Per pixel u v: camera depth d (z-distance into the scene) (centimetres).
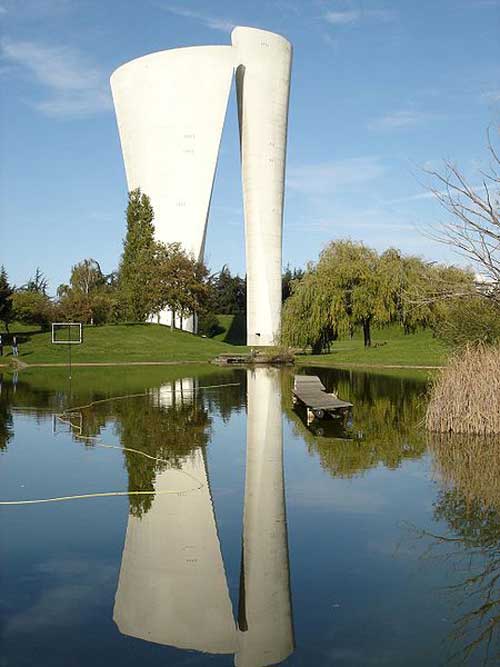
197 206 5706
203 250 5800
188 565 600
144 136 5800
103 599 534
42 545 651
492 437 1204
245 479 897
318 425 1356
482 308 1691
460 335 1777
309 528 696
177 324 5725
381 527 698
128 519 729
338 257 3553
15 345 3612
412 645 459
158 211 5791
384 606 518
